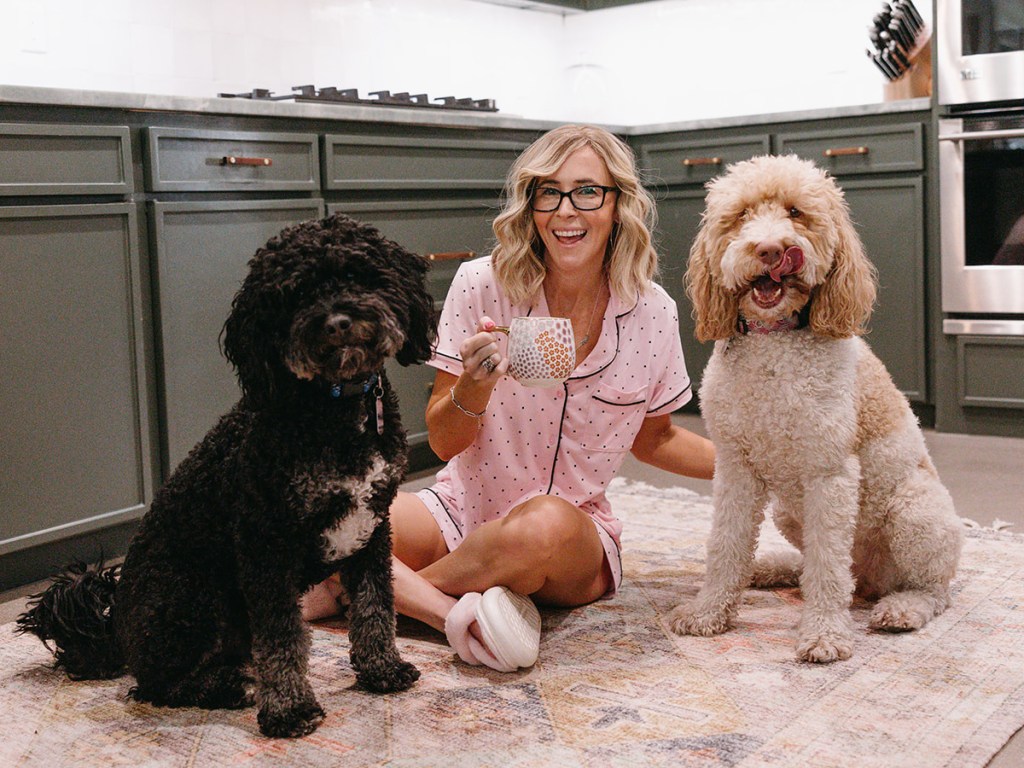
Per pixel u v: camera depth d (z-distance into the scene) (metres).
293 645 1.61
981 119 3.69
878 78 4.62
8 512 2.40
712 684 1.74
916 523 1.99
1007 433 3.81
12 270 2.36
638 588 2.26
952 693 1.68
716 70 5.02
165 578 1.67
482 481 2.13
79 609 1.80
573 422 2.11
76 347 2.49
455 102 4.00
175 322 2.69
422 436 3.45
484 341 1.76
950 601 2.09
